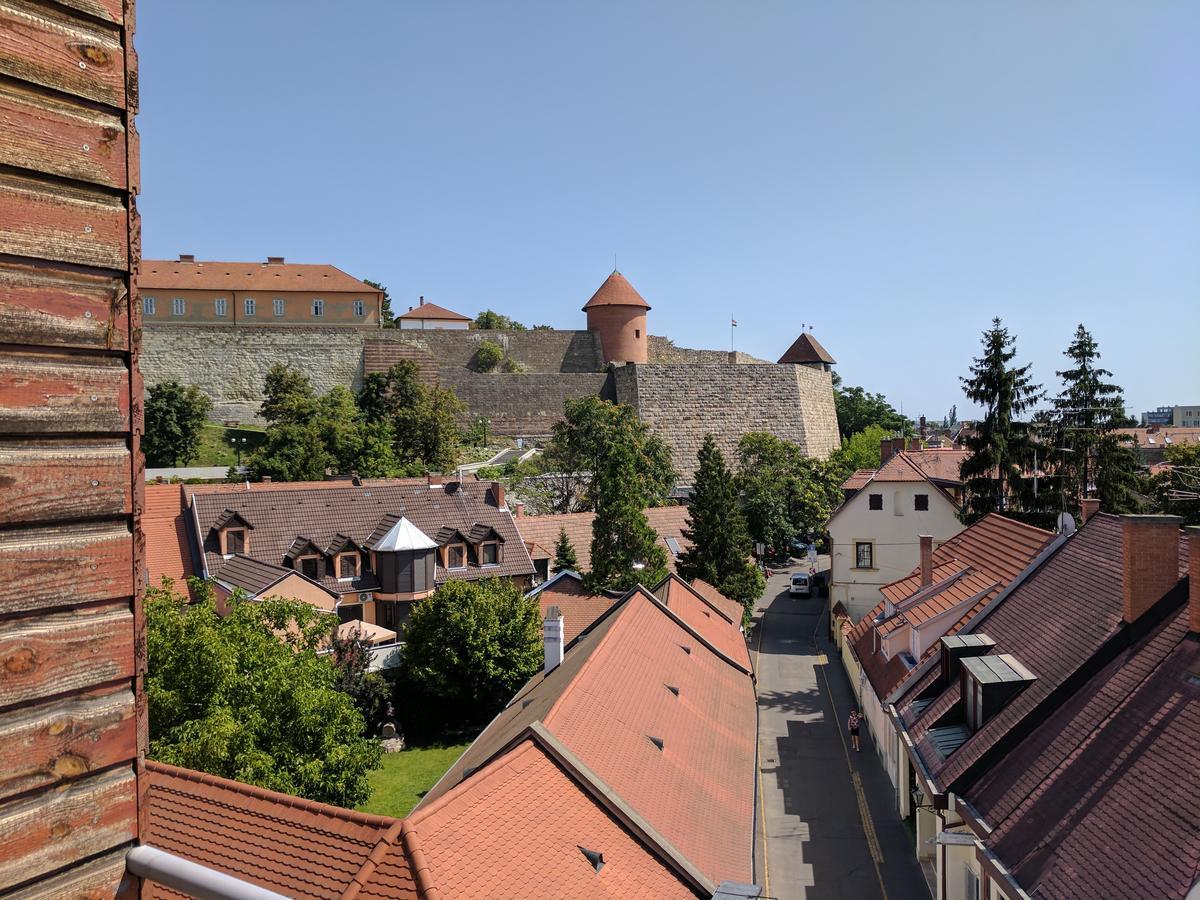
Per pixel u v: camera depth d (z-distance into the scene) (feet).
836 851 75.97
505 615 108.27
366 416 219.41
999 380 135.23
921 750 63.10
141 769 13.17
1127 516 54.29
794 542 234.79
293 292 254.27
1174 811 38.99
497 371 268.82
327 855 38.40
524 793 44.19
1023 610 69.72
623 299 279.90
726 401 265.13
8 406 11.80
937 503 147.54
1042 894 41.09
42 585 12.01
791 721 111.04
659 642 77.77
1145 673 50.47
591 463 210.18
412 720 109.70
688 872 44.78
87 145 12.62
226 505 131.13
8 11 11.66
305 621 79.77
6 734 11.46
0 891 11.32
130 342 13.33
